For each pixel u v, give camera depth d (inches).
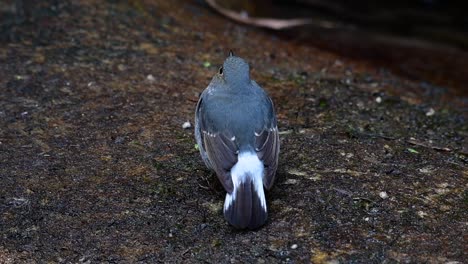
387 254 308.0
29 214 340.8
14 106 443.8
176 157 393.1
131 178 371.2
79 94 464.4
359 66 588.7
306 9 749.3
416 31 724.7
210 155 329.4
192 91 481.1
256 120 328.2
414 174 377.7
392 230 325.4
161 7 629.3
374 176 373.4
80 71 495.5
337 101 486.0
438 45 687.1
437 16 763.4
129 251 314.8
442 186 366.3
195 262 305.7
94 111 443.5
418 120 470.6
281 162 386.3
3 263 308.0
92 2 608.4
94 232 328.2
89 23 570.9
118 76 493.7
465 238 320.2
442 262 302.5
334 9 754.8
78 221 335.9
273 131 334.6
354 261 303.6
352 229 325.4
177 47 553.3
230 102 332.5
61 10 586.9
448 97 546.0
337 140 417.1
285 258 306.2
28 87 468.4
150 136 416.5
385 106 489.1
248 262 304.2
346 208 341.4
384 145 413.4
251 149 320.2
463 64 632.4
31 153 393.7
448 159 400.5
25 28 552.7
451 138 443.8
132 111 446.3
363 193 355.3
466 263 301.6
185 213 340.8
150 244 319.0
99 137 413.4
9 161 384.8
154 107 453.4
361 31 700.0
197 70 516.1
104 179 370.3
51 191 358.9
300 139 415.8
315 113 461.4
